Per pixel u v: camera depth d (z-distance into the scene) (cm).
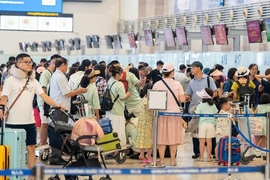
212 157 1184
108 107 1095
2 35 3347
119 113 1100
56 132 877
